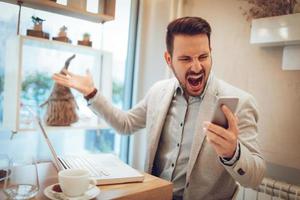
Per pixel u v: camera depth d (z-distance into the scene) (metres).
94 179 0.85
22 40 1.14
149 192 0.84
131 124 1.40
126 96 1.99
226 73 1.59
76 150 1.73
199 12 1.74
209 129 0.81
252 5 1.46
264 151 1.43
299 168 1.30
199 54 1.03
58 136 1.64
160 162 1.26
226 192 1.13
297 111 1.30
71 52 1.35
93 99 1.26
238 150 0.83
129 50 1.97
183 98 1.21
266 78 1.42
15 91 1.16
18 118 1.15
